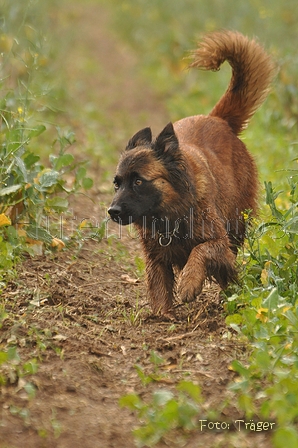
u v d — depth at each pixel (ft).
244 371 26.23
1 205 38.70
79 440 23.48
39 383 26.14
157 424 23.65
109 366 28.48
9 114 44.45
